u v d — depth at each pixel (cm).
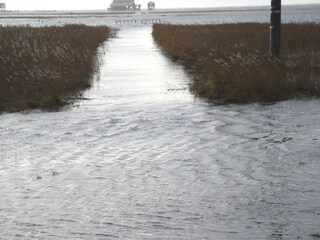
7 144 960
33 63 2000
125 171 770
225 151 869
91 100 1459
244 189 667
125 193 668
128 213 597
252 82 1381
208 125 1088
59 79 1688
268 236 521
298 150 853
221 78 1482
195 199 637
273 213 581
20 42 2592
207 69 1712
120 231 546
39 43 2694
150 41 4378
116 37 5103
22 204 636
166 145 929
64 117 1220
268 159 805
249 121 1106
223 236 525
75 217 589
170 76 1966
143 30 7250
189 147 907
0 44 2527
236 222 561
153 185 698
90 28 5231
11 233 547
